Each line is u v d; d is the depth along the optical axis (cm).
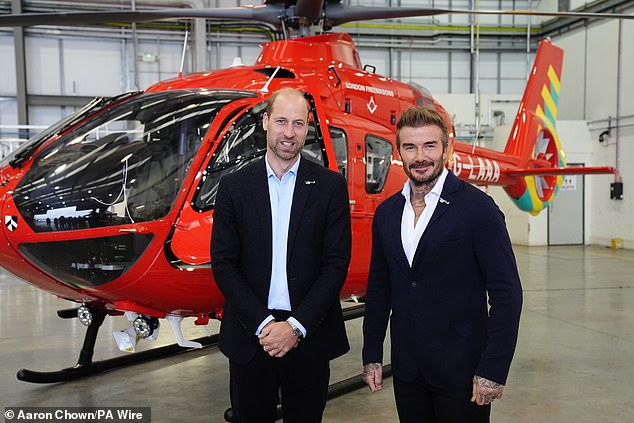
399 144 188
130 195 279
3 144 1165
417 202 195
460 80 1452
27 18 353
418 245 186
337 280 206
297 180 210
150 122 298
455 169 507
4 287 819
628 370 413
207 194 291
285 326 196
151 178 285
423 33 1411
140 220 277
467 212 183
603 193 1263
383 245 197
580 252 1160
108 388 378
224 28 1298
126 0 1207
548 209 1291
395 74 1432
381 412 335
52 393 367
